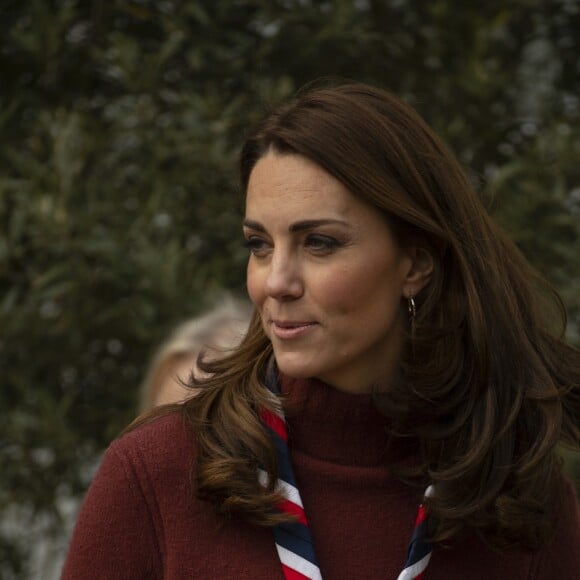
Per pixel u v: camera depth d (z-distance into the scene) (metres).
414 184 4.57
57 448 9.27
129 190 9.41
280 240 4.43
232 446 4.69
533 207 9.45
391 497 4.91
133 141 9.49
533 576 5.16
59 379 9.53
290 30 9.79
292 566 4.63
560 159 9.55
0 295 9.19
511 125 10.24
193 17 9.84
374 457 4.90
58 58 9.64
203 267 9.14
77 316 9.04
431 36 10.16
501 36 10.37
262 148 4.52
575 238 9.73
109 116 9.77
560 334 5.71
